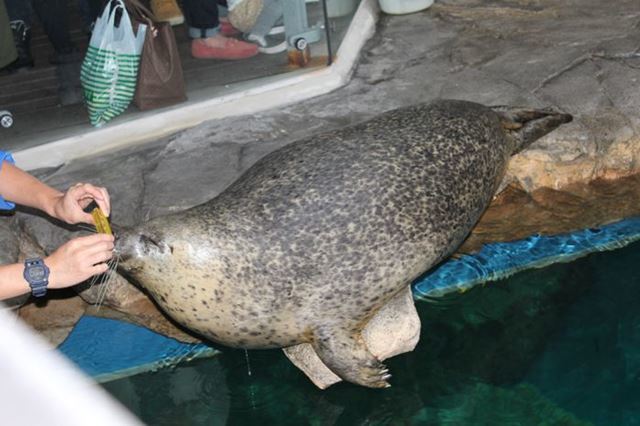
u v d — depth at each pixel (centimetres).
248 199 257
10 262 288
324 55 387
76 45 351
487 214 313
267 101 370
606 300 276
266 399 258
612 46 376
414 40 411
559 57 373
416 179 263
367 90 370
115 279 287
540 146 324
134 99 362
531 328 270
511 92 352
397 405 251
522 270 291
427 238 261
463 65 380
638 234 301
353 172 261
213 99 369
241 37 374
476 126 284
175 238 242
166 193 311
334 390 258
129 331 285
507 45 392
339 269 250
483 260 295
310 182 259
